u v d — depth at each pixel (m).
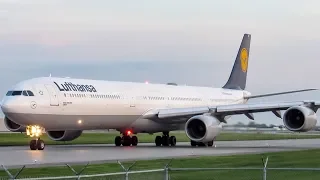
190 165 70.44
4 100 96.69
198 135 109.38
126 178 49.06
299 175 62.19
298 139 178.25
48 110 98.56
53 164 68.50
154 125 119.38
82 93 104.50
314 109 108.75
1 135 167.50
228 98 141.88
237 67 150.88
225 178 58.75
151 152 94.00
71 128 104.94
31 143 98.25
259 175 62.16
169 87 127.50
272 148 107.88
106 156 83.62
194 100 131.12
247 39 153.25
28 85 97.88
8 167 64.88
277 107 107.75
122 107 112.31
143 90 118.94
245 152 92.94
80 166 67.81
